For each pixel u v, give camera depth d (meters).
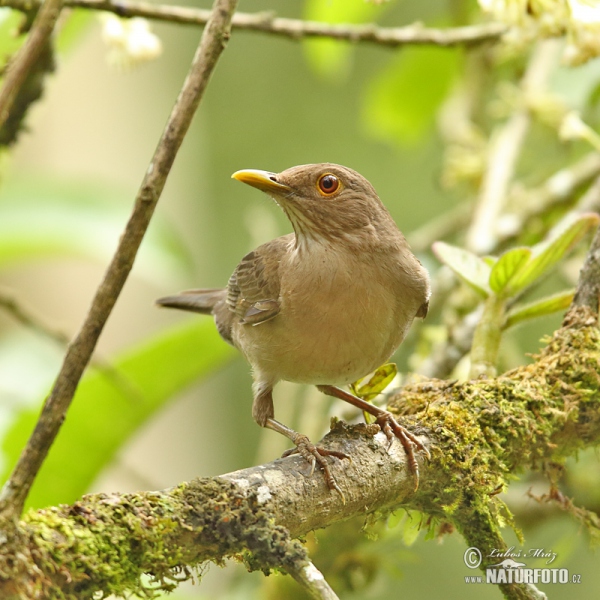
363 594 8.45
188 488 4.68
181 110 4.21
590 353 6.11
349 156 21.02
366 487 5.39
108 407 8.69
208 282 17.62
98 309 4.12
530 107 10.52
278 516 4.94
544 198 10.11
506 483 5.88
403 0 16.62
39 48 4.93
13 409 8.96
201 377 9.01
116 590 4.27
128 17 7.53
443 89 12.48
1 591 3.90
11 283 12.03
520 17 6.86
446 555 15.99
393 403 6.64
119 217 10.07
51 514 4.26
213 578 11.12
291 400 10.14
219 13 4.25
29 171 12.26
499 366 9.53
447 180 11.85
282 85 21.73
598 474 9.13
